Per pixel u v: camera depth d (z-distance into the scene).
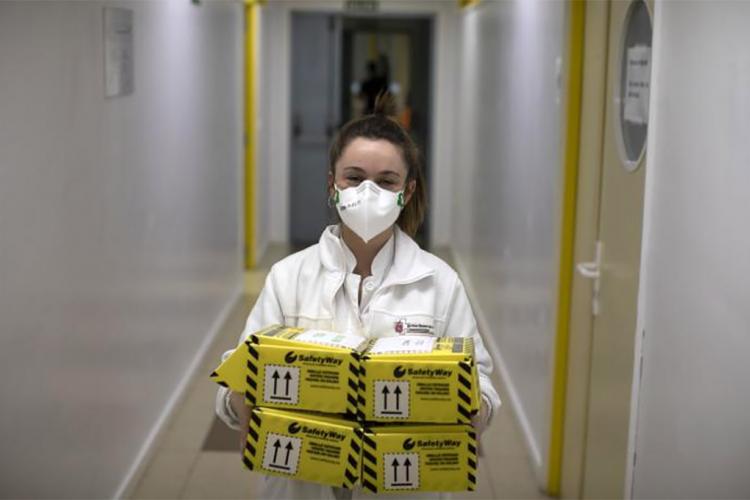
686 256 1.82
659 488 1.96
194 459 3.70
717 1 1.68
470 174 6.74
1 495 2.08
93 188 2.77
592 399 2.90
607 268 2.71
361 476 1.44
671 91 1.94
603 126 2.81
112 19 2.96
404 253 1.59
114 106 3.02
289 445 1.45
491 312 5.41
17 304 2.15
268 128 8.06
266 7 7.62
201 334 4.94
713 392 1.68
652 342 2.03
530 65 4.07
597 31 2.90
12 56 2.08
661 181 1.99
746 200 1.54
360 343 1.46
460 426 1.42
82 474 2.73
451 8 8.01
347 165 1.53
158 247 3.77
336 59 8.12
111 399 3.06
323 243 1.59
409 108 8.38
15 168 2.11
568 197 3.20
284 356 1.43
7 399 2.10
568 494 3.26
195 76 4.61
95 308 2.83
